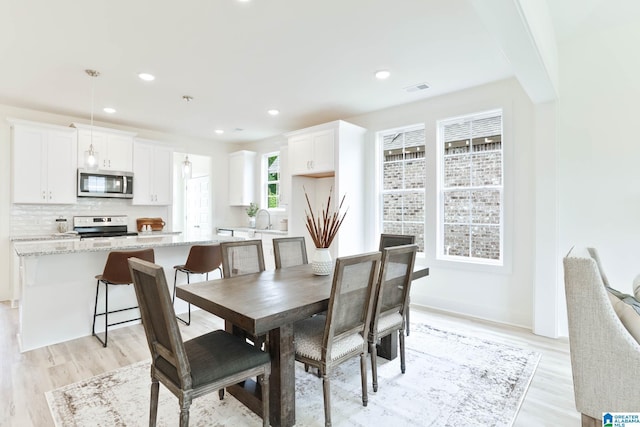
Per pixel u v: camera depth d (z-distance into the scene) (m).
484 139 3.83
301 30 2.56
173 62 3.09
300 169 4.90
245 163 6.58
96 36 2.62
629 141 2.88
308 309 1.83
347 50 2.88
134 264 1.60
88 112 4.65
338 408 2.07
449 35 2.64
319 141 4.63
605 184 2.98
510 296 3.58
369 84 3.67
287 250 3.20
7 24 2.44
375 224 4.68
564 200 3.16
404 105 4.38
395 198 4.57
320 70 3.29
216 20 2.42
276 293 2.07
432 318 3.75
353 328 1.99
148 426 1.87
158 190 5.61
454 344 3.03
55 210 4.80
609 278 2.95
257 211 6.48
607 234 2.97
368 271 2.01
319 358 1.87
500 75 3.44
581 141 3.08
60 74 3.35
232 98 4.09
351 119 4.96
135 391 2.24
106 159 5.01
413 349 2.93
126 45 2.77
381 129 4.61
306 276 2.61
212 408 2.07
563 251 3.17
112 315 3.44
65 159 4.65
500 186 3.71
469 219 3.94
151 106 4.40
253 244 2.90
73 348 2.95
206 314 3.94
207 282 2.39
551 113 3.17
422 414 2.01
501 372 2.51
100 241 3.70
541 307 3.23
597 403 1.50
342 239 4.42
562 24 2.86
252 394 2.06
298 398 2.19
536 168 3.26
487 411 2.03
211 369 1.60
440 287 4.07
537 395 2.20
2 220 4.36
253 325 1.59
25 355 2.80
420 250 4.34
